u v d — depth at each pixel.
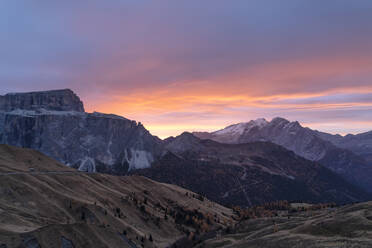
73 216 178.38
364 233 125.69
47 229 128.00
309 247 121.12
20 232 121.94
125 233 182.88
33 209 165.00
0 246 109.31
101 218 186.00
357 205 190.25
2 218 134.25
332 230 141.00
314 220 186.75
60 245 124.31
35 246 116.81
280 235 157.75
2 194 167.00
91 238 139.25
